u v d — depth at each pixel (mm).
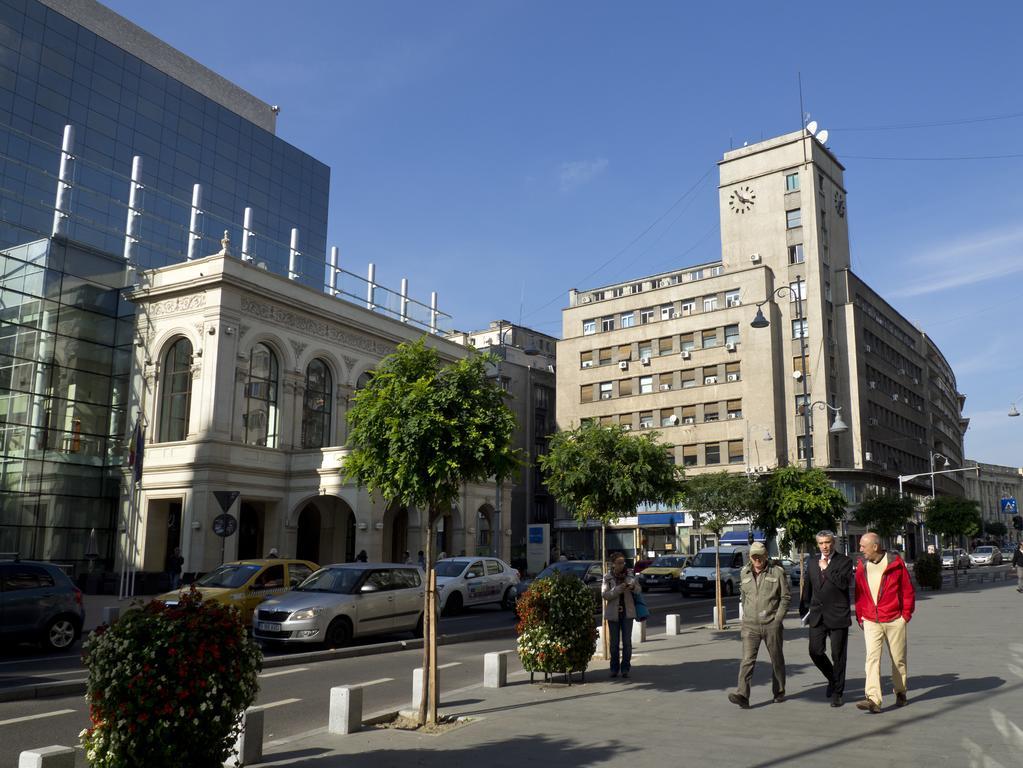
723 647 14836
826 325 56094
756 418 54875
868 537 9000
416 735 8312
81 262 34500
